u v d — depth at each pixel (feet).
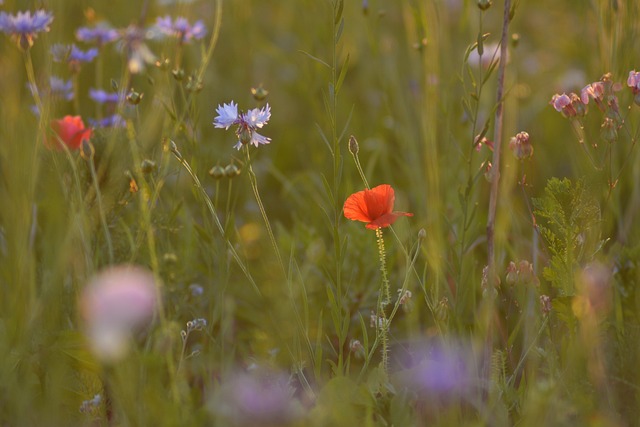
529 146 7.04
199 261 7.77
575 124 7.16
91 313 6.21
